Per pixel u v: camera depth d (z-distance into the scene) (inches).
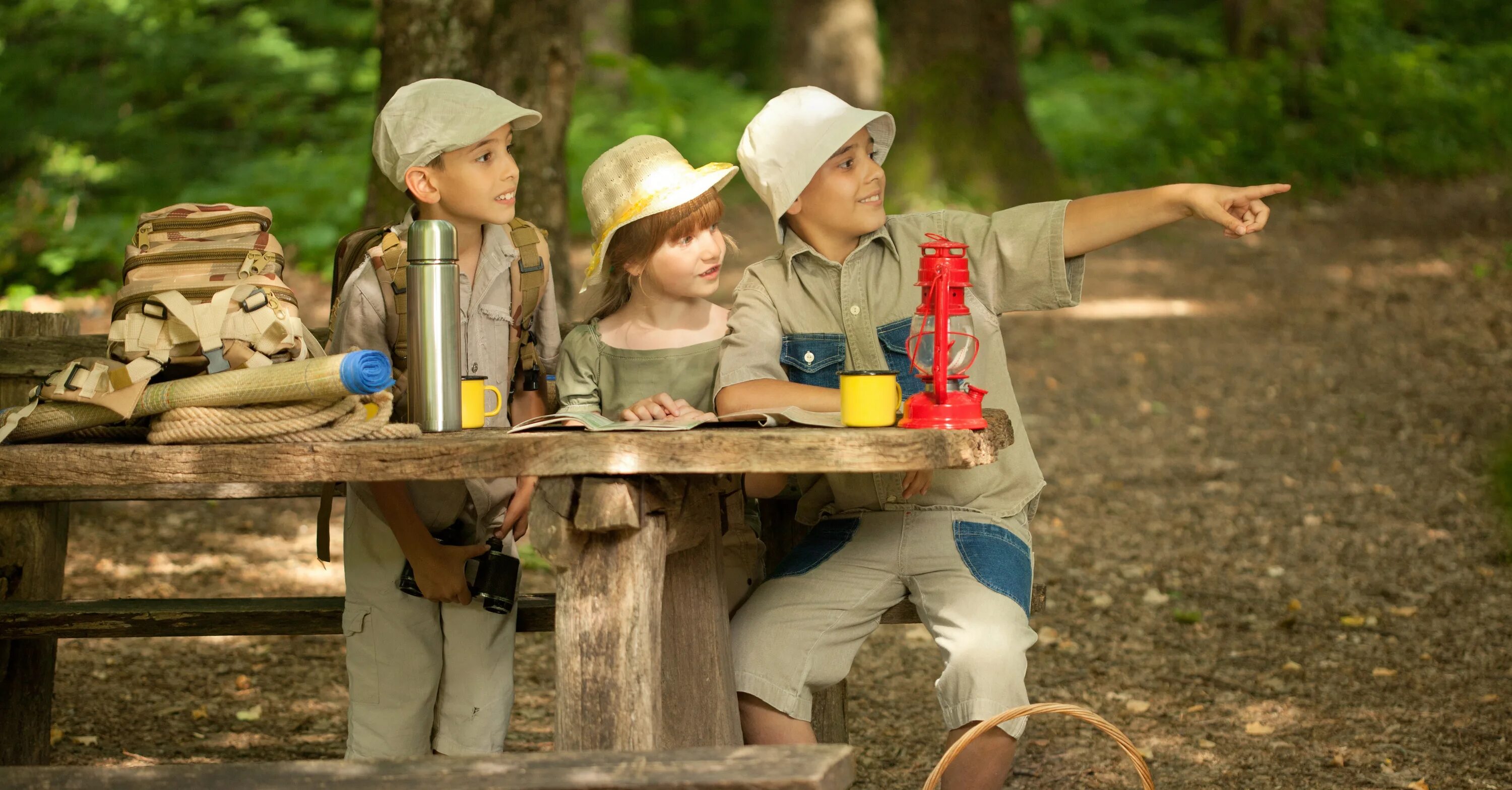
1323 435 401.1
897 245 162.4
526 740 213.0
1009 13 750.5
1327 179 871.7
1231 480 363.9
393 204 300.4
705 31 1364.4
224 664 247.8
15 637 166.2
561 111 311.9
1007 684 142.6
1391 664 237.6
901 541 153.6
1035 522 336.5
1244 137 913.5
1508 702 217.2
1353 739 205.2
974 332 158.9
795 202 160.7
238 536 320.2
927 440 119.3
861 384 127.8
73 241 567.2
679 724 140.9
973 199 719.1
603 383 164.7
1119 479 369.7
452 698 155.8
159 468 125.1
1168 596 281.1
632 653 124.6
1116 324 562.3
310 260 572.4
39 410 130.6
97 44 740.0
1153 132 924.0
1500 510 319.6
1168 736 210.1
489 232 157.3
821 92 160.4
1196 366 493.4
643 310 163.3
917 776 198.5
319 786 109.0
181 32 759.1
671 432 124.0
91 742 207.0
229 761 201.5
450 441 124.6
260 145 753.6
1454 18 1184.8
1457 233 714.8
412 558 148.4
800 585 154.2
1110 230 155.9
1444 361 474.3
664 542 130.0
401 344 151.5
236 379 127.3
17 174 675.4
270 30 796.6
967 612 147.6
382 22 305.7
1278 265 668.1
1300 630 258.4
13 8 740.7
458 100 150.4
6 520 183.0
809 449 119.2
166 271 136.9
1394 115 946.1
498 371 157.0
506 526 155.4
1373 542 307.4
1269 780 190.9
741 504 161.2
